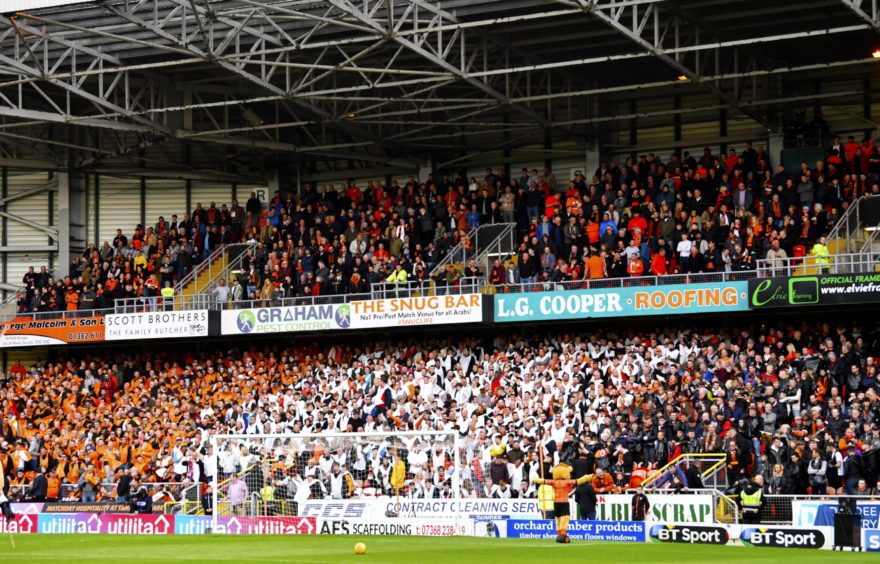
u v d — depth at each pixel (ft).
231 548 137.49
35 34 212.84
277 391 233.14
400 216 253.65
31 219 295.89
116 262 273.33
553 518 157.38
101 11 216.13
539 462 171.83
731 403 178.09
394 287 234.17
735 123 251.19
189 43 201.67
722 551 130.00
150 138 280.10
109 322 253.65
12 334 263.08
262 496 178.29
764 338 196.95
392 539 154.71
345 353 237.45
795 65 241.55
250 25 218.18
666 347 202.59
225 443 181.88
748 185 222.89
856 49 235.40
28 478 228.84
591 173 258.37
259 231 268.41
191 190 295.89
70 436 236.22
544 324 227.40
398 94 253.85
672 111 236.22
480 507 164.76
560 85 250.57
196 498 199.21
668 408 183.52
